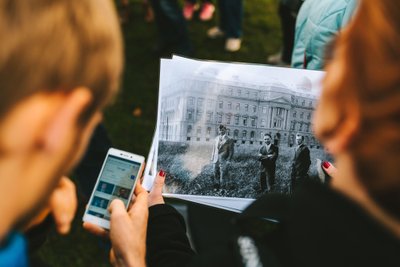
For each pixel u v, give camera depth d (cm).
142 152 239
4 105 32
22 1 32
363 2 36
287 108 108
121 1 309
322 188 41
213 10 321
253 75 110
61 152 37
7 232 38
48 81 33
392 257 36
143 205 88
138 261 77
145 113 258
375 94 34
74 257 197
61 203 58
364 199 39
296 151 106
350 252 38
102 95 37
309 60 127
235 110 108
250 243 46
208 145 107
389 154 34
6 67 32
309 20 124
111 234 80
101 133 172
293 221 42
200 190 104
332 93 38
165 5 265
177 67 108
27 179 36
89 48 35
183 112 107
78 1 35
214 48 296
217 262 48
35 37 32
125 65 284
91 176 176
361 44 35
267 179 105
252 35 305
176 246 81
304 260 40
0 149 33
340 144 38
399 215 37
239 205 104
